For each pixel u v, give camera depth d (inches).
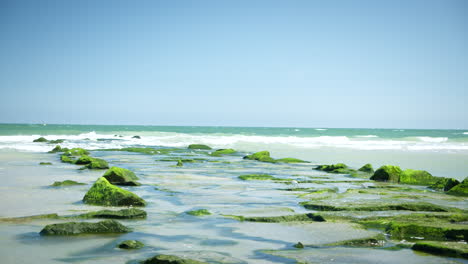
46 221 341.1
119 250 262.7
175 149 1457.9
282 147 1630.2
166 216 373.7
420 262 247.4
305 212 403.5
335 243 287.6
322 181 672.4
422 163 1028.5
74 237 292.0
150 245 275.7
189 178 681.6
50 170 762.8
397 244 291.0
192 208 416.5
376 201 450.3
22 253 252.5
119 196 424.5
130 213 363.9
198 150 1445.6
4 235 294.0
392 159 1138.0
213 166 917.2
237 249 270.1
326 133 3363.7
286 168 903.1
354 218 370.3
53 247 266.7
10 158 997.2
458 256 259.1
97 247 268.4
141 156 1165.1
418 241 297.7
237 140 2043.6
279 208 418.3
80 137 2159.2
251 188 576.7
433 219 363.3
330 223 352.2
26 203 425.7
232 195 509.4
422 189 626.2
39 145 1464.1
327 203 436.8
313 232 319.3
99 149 1373.0
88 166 805.2
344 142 1950.1
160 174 735.1
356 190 552.7
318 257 254.4
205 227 332.2
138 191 531.5
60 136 2150.6
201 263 222.1
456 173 821.2
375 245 287.7
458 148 1578.5
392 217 371.6
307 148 1572.3
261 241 291.9
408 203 424.8
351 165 995.3
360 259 251.4
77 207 407.8
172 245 277.1
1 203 422.9
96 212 363.6
